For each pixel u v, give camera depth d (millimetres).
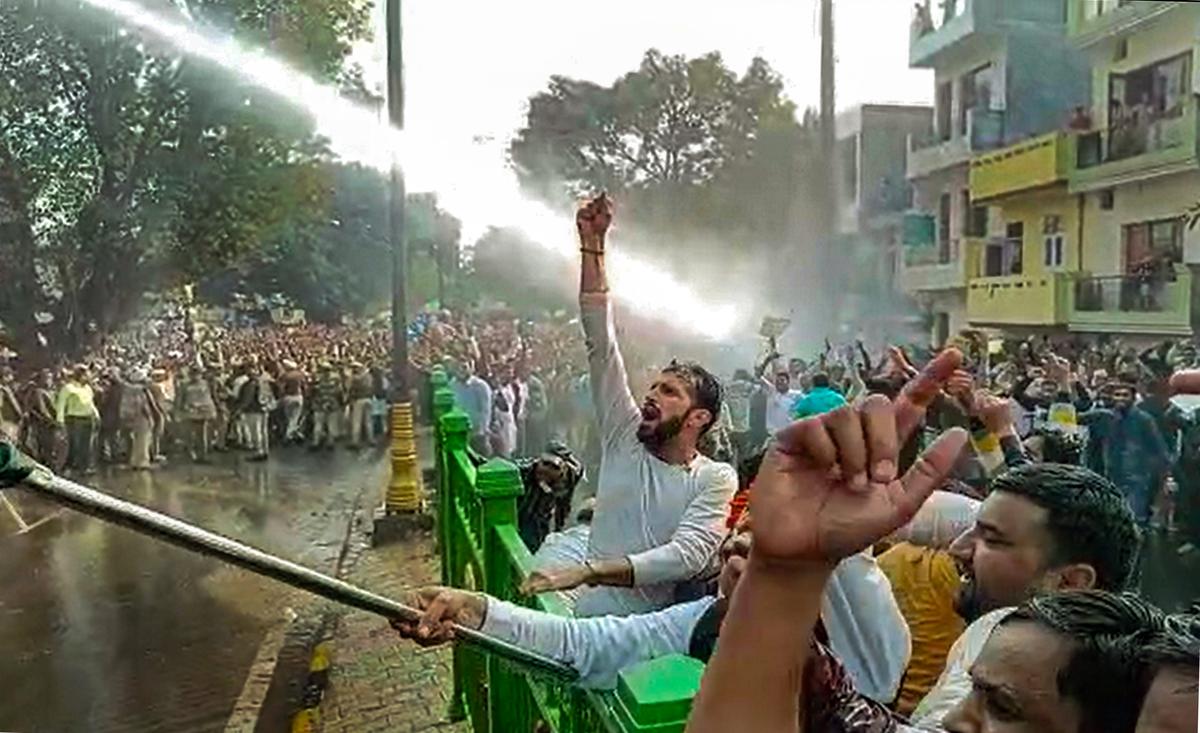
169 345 22672
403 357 9914
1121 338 9906
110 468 15320
